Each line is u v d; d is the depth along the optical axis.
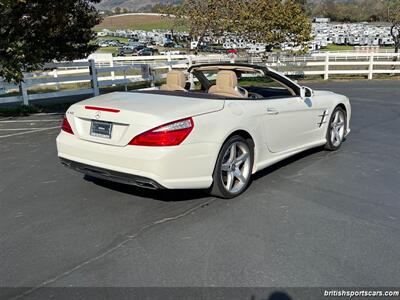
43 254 3.38
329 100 6.25
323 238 3.65
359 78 21.09
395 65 23.14
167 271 3.13
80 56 13.05
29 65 11.00
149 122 3.88
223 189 4.43
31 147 7.05
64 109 11.95
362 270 3.14
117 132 4.05
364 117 9.63
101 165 4.15
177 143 3.90
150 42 73.88
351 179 5.24
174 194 4.68
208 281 3.00
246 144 4.67
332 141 6.48
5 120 9.92
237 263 3.24
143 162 3.87
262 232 3.76
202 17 19.31
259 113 4.78
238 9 19.28
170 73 5.50
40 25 11.03
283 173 5.47
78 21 12.38
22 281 3.01
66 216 4.12
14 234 3.73
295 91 5.63
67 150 4.44
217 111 4.30
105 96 4.82
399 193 4.76
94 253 3.40
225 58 18.89
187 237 3.66
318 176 5.35
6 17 10.18
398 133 7.94
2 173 5.54
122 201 4.50
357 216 4.11
